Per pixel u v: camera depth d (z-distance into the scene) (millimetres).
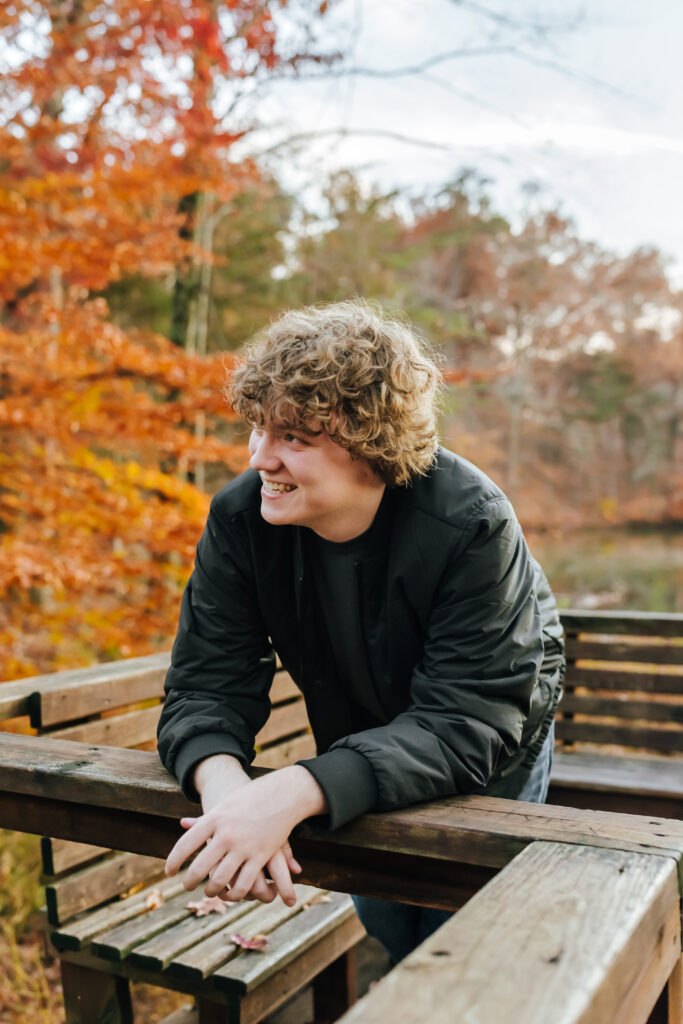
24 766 1212
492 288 15992
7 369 4875
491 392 16109
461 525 1144
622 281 17312
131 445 5691
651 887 801
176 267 6500
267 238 11320
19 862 3271
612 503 18578
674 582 15117
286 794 1007
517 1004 601
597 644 2824
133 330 6172
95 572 4645
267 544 1234
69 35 5090
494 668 1139
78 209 5332
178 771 1126
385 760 1042
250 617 1278
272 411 1085
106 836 1217
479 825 983
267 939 1759
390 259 13477
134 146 5473
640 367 18438
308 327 1111
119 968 1780
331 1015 2068
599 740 2826
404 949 1559
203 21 5250
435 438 1168
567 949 680
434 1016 586
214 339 10688
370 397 1076
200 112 5457
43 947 2963
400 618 1215
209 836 1002
